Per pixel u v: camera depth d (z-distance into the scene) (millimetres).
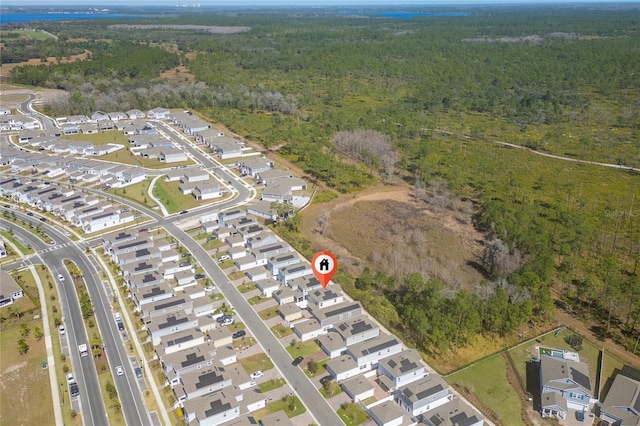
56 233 163000
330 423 92312
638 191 196250
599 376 103875
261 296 130125
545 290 124938
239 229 157875
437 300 116750
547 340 115625
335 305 121562
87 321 119938
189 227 166500
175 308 120938
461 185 195125
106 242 151000
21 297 128375
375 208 180750
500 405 97875
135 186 198125
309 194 191500
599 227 166375
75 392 98312
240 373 102125
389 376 101250
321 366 106750
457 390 101062
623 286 125312
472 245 157500
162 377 103188
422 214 176750
